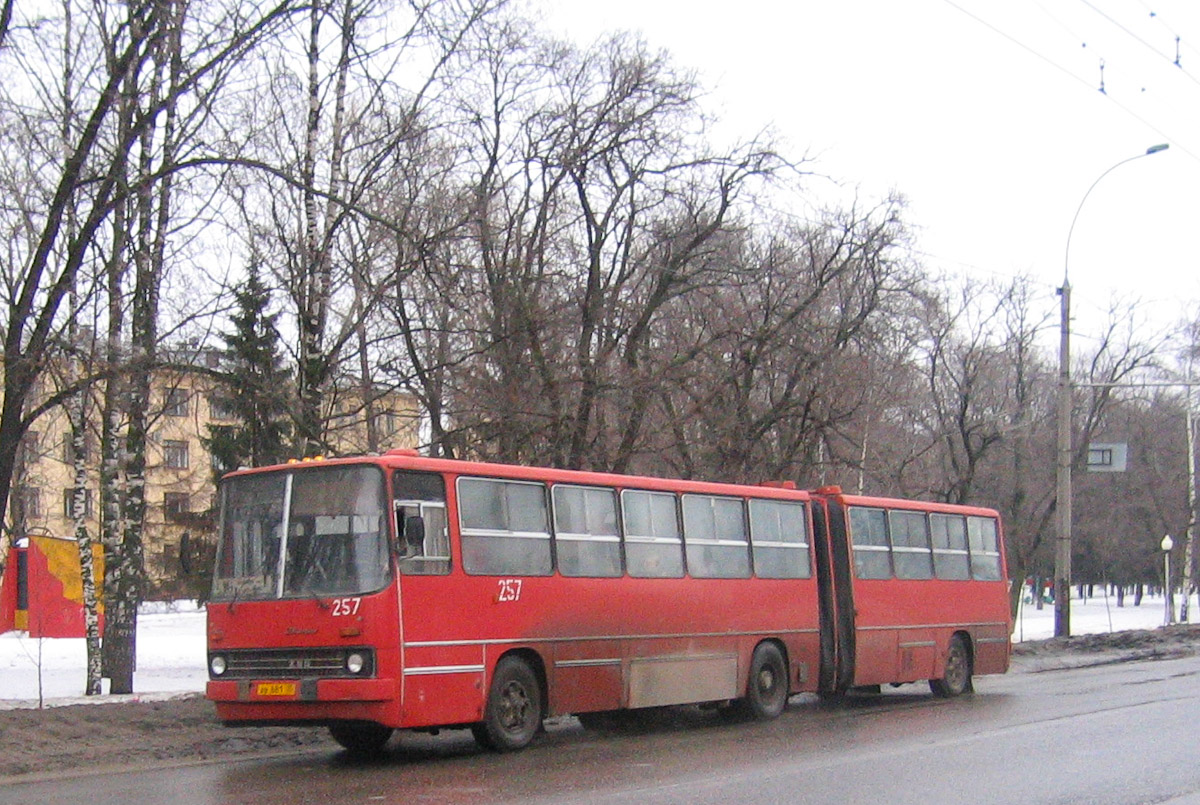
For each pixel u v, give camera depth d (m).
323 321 21.25
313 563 13.64
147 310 21.03
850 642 20.22
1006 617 24.30
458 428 24.11
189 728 15.97
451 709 13.64
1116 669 28.06
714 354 28.14
